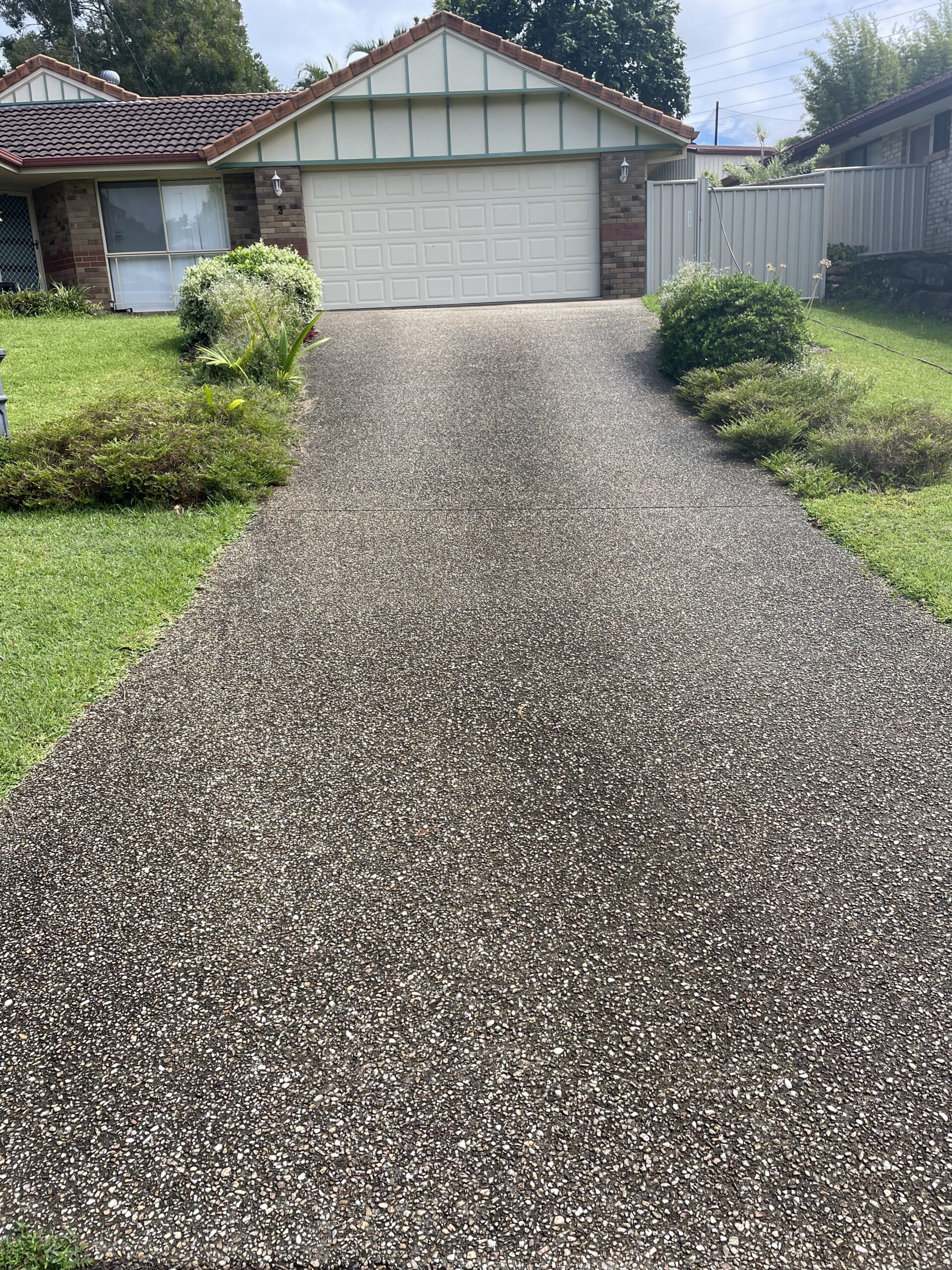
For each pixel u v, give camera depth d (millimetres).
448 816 3453
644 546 6012
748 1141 2287
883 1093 2406
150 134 16172
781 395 8414
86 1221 2133
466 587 5445
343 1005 2680
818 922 2955
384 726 4043
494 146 15430
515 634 4879
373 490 7082
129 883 3148
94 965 2826
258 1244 2082
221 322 10266
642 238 15711
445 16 14789
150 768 3756
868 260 15805
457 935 2914
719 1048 2535
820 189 14422
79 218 16125
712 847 3283
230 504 6703
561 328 12062
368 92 15062
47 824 3436
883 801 3520
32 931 2953
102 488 6742
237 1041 2572
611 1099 2393
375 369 10367
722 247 14508
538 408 8977
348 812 3484
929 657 4578
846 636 4809
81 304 14789
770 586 5414
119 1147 2297
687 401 9094
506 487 7102
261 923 2971
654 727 4012
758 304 9617
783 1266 2029
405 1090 2424
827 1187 2182
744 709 4141
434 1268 2031
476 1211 2141
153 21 36719
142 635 4840
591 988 2725
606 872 3172
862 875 3148
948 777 3652
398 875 3166
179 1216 2141
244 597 5340
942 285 14391
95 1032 2607
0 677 4344
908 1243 2070
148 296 16547
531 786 3625
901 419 7523
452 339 11609
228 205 16156
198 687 4367
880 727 3996
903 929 2926
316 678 4449
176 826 3414
